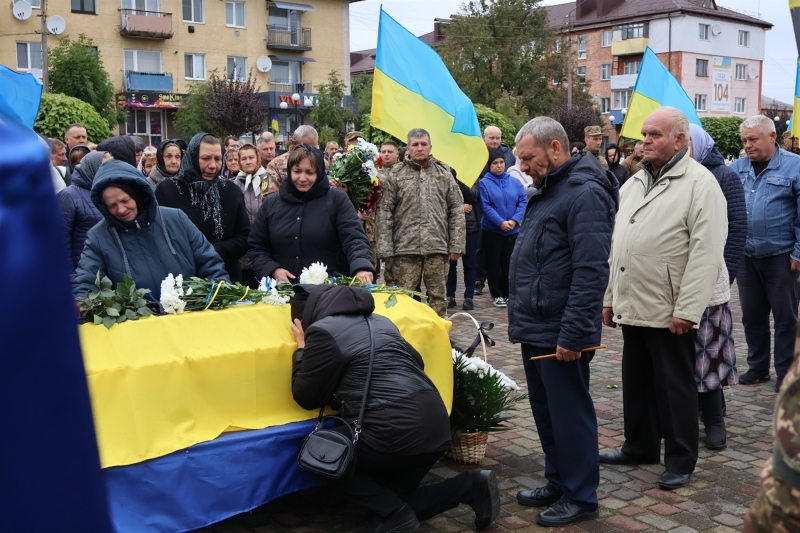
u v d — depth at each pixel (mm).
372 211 6742
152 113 38031
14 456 576
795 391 1100
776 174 5844
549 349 3660
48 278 583
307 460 3244
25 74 5512
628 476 4305
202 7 38281
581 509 3680
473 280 9203
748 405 5594
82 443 604
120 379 3129
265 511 3877
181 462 3209
